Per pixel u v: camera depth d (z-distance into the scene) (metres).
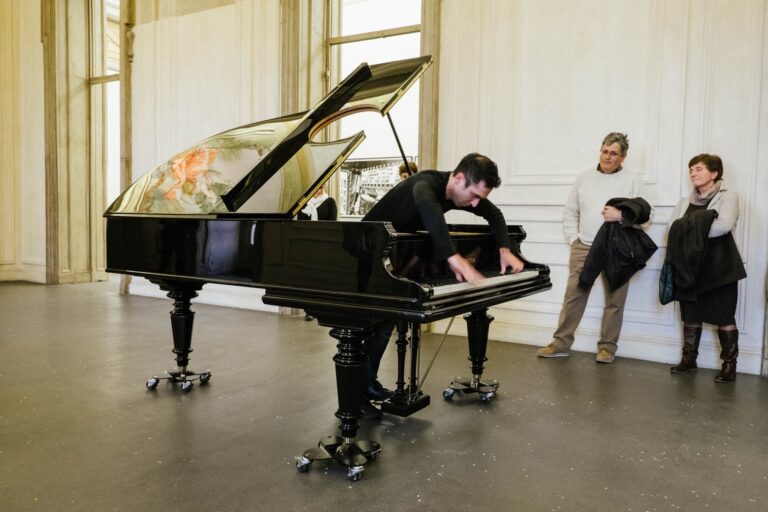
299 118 3.70
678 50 4.36
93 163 8.61
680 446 2.68
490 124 5.07
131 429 2.75
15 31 8.55
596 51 4.66
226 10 6.64
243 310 6.37
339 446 2.45
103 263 8.85
